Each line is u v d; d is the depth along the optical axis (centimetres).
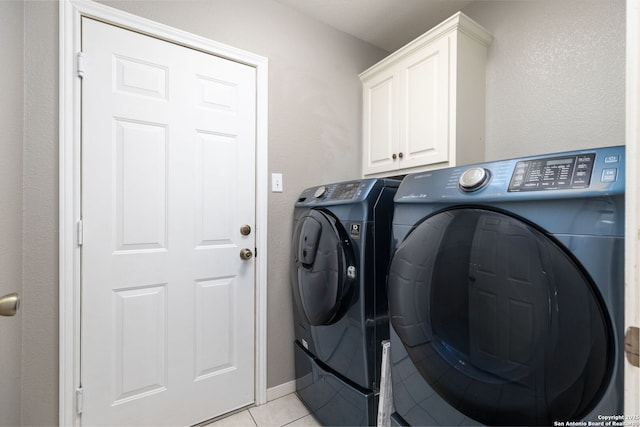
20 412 109
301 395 162
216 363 152
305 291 145
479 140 162
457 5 180
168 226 140
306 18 186
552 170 67
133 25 131
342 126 202
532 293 65
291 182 179
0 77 100
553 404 62
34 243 112
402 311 94
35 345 112
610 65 128
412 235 94
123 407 128
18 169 108
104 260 126
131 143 132
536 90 150
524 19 156
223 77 156
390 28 200
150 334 135
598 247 57
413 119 170
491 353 72
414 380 92
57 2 117
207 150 151
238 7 160
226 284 156
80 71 120
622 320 54
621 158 58
